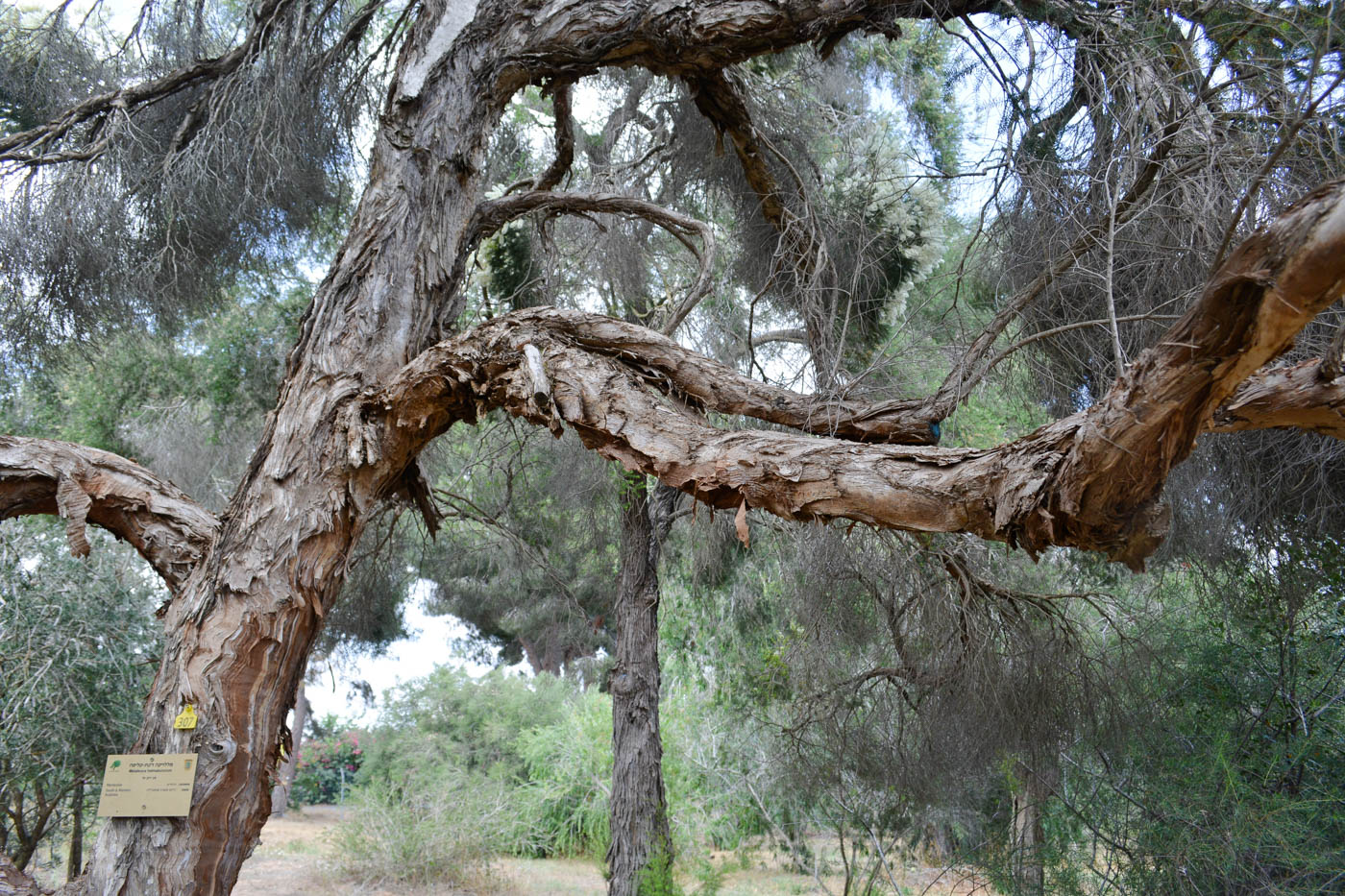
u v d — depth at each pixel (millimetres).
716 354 5383
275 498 3139
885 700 4766
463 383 2904
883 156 4711
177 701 2908
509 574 7477
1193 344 1224
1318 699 4094
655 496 6062
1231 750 4090
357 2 5461
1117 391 1337
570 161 5043
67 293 4691
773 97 5297
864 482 1790
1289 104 2617
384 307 3438
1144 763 4320
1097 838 4559
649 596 5816
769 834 7648
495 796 9008
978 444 4312
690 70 4137
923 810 5016
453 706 12797
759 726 6828
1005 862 4965
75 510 2994
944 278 4484
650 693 5672
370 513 3412
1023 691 3941
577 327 2795
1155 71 2926
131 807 2760
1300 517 3641
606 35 3939
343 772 14250
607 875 5363
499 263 6082
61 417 7211
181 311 5512
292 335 7176
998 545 4375
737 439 2074
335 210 5531
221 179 4637
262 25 4637
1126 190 2885
